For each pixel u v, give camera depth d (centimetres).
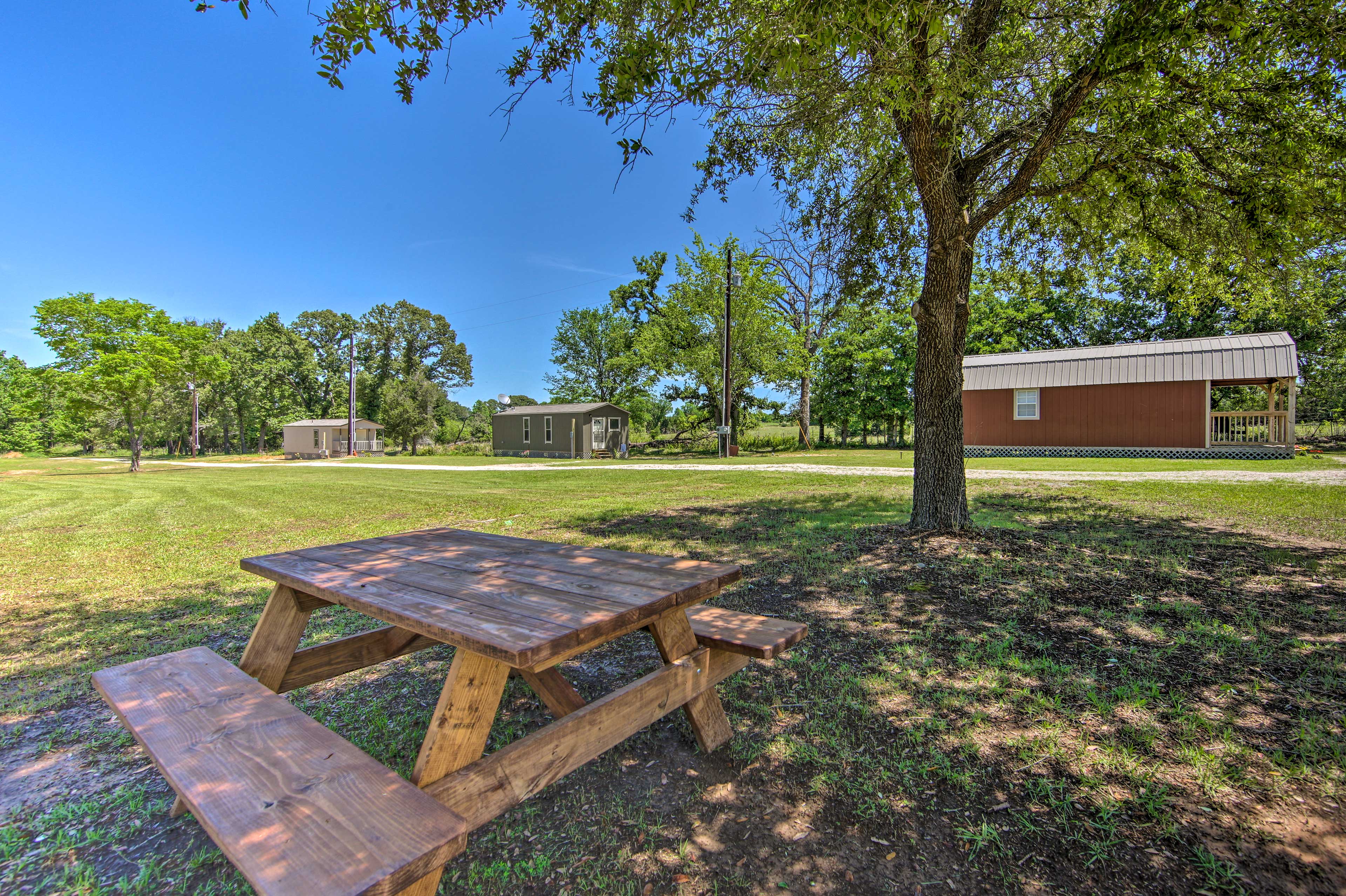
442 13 315
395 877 100
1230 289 619
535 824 178
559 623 154
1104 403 1686
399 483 1335
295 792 125
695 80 325
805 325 2606
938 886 149
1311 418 2322
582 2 337
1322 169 453
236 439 4906
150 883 159
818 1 274
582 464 1941
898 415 2597
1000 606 352
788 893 148
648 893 149
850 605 364
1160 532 538
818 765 204
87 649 336
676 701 198
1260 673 256
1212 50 415
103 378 2259
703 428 3059
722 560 486
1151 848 159
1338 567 411
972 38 425
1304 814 169
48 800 200
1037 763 199
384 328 5125
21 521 854
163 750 145
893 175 589
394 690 277
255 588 458
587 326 3566
